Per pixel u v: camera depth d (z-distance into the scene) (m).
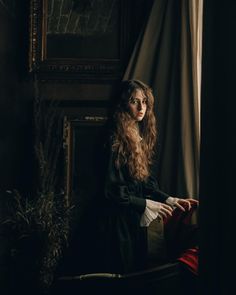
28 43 5.03
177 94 4.76
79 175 4.93
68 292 2.73
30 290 4.11
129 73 4.89
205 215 2.00
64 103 5.04
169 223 3.71
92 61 5.01
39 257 4.11
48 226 4.15
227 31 1.87
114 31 5.03
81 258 3.66
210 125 1.97
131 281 2.74
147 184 4.03
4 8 4.47
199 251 2.07
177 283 2.89
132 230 3.65
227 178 1.83
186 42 4.72
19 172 4.94
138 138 3.90
